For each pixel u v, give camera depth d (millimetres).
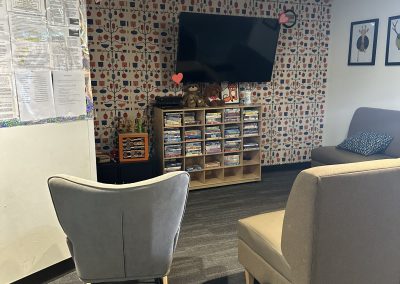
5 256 2189
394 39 4152
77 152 2494
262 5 4633
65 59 2359
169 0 4199
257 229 2057
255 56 4469
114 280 1857
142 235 1750
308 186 1531
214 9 4422
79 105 2467
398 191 1660
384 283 1793
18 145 2178
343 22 4816
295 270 1703
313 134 5262
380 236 1695
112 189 1628
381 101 4383
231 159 4473
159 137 4148
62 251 2473
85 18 2469
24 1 2113
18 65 2127
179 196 1745
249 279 2236
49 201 2369
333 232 1590
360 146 4039
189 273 2494
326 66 5137
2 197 2141
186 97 4223
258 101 4828
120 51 4090
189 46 4094
